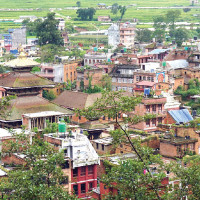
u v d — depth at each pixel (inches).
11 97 5565.9
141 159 4815.5
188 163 7509.8
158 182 4623.5
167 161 7770.7
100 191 6358.3
